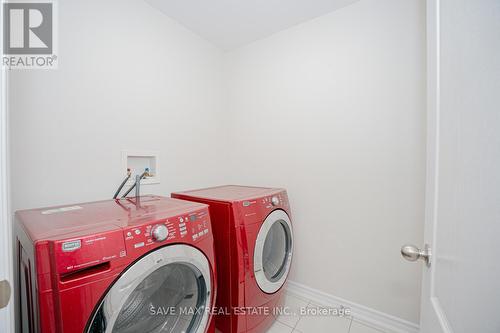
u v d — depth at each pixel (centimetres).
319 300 167
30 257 64
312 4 151
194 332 93
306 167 174
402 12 133
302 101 175
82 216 87
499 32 33
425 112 128
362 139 149
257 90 201
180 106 176
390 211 140
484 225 37
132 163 147
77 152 119
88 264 62
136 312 85
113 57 133
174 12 160
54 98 110
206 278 96
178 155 175
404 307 136
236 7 155
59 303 57
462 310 44
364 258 150
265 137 197
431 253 67
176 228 85
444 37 60
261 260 127
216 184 210
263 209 131
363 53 147
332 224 162
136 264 71
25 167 102
